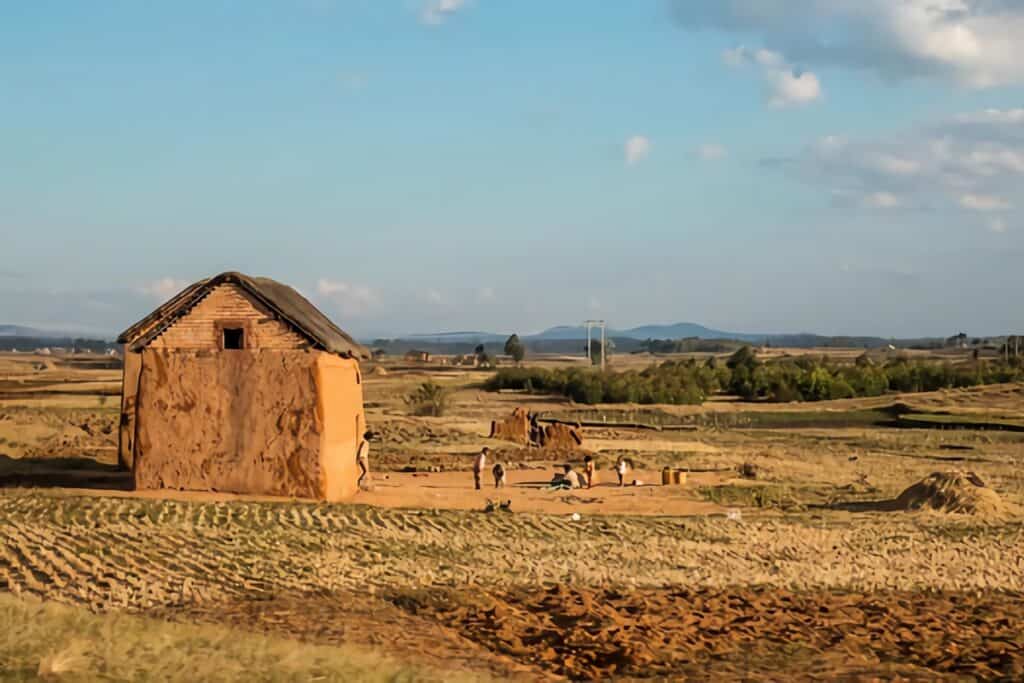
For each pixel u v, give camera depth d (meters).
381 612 21.12
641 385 120.56
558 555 28.44
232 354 34.56
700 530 33.31
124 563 24.17
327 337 35.66
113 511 29.98
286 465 34.25
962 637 21.47
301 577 23.94
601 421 92.44
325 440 34.34
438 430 70.94
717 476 49.47
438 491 40.16
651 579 25.97
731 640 20.61
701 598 24.28
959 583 26.75
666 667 18.50
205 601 21.09
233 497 33.66
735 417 102.38
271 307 35.06
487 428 72.94
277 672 14.05
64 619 15.88
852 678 17.61
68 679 12.24
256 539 27.62
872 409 110.81
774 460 58.75
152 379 34.66
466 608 21.97
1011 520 36.94
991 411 104.06
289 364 34.41
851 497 44.03
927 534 33.62
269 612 20.33
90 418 68.94
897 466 57.38
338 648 16.75
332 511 32.00
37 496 32.72
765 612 23.17
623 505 38.81
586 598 23.45
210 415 34.47
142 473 34.44
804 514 38.28
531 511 36.22
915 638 21.36
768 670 18.28
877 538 32.72
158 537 27.14
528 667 17.95
